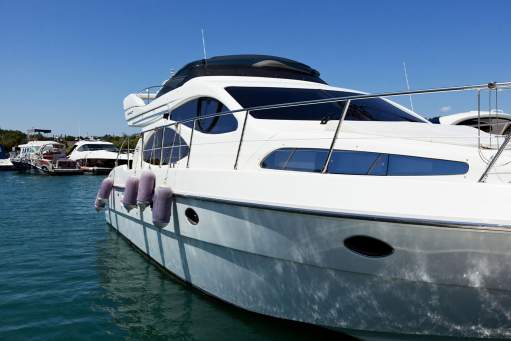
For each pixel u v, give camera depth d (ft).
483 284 10.52
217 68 22.18
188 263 17.70
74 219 39.96
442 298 11.15
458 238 10.22
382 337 12.57
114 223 29.86
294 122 16.22
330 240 11.85
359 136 13.79
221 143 16.78
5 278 20.84
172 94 21.84
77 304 17.37
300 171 13.41
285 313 14.06
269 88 18.86
